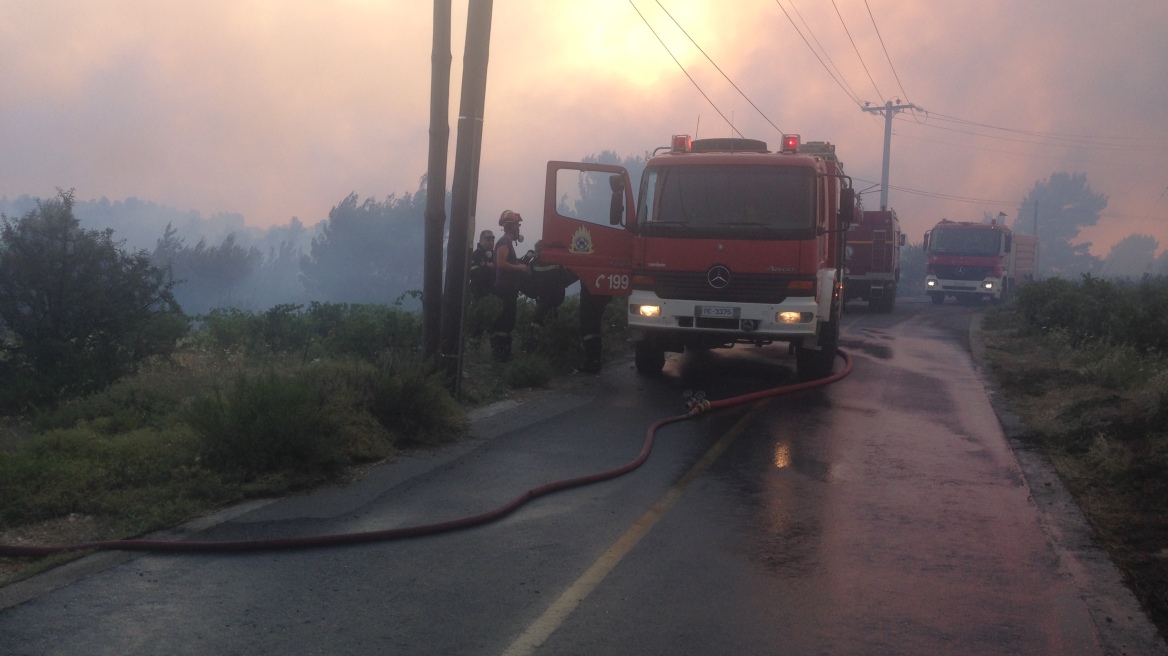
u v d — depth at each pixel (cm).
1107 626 435
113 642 400
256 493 623
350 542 537
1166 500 634
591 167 1169
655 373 1277
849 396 1110
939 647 410
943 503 643
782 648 405
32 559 498
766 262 1107
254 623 423
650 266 1142
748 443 837
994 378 1277
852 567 511
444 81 948
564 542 547
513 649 399
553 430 874
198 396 730
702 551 534
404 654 393
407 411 810
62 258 855
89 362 853
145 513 566
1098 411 904
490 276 1239
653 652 399
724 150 1315
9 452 646
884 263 2858
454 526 568
